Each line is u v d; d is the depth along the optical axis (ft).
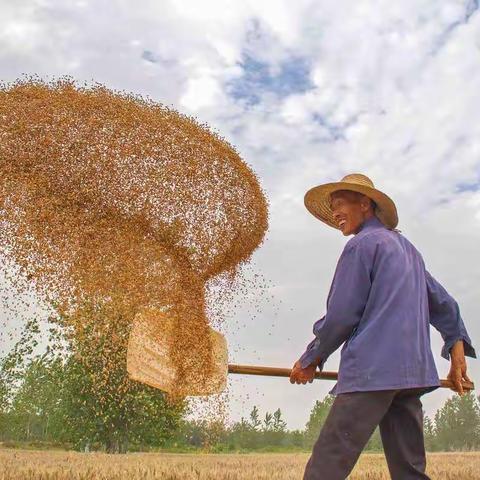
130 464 39.14
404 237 12.74
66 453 72.23
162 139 18.20
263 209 19.40
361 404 10.90
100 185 18.02
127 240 18.13
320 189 13.87
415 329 11.39
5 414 90.02
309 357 11.91
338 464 10.80
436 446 311.06
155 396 76.64
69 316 18.01
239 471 32.65
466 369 13.06
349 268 11.60
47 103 18.06
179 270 18.28
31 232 17.76
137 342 15.97
